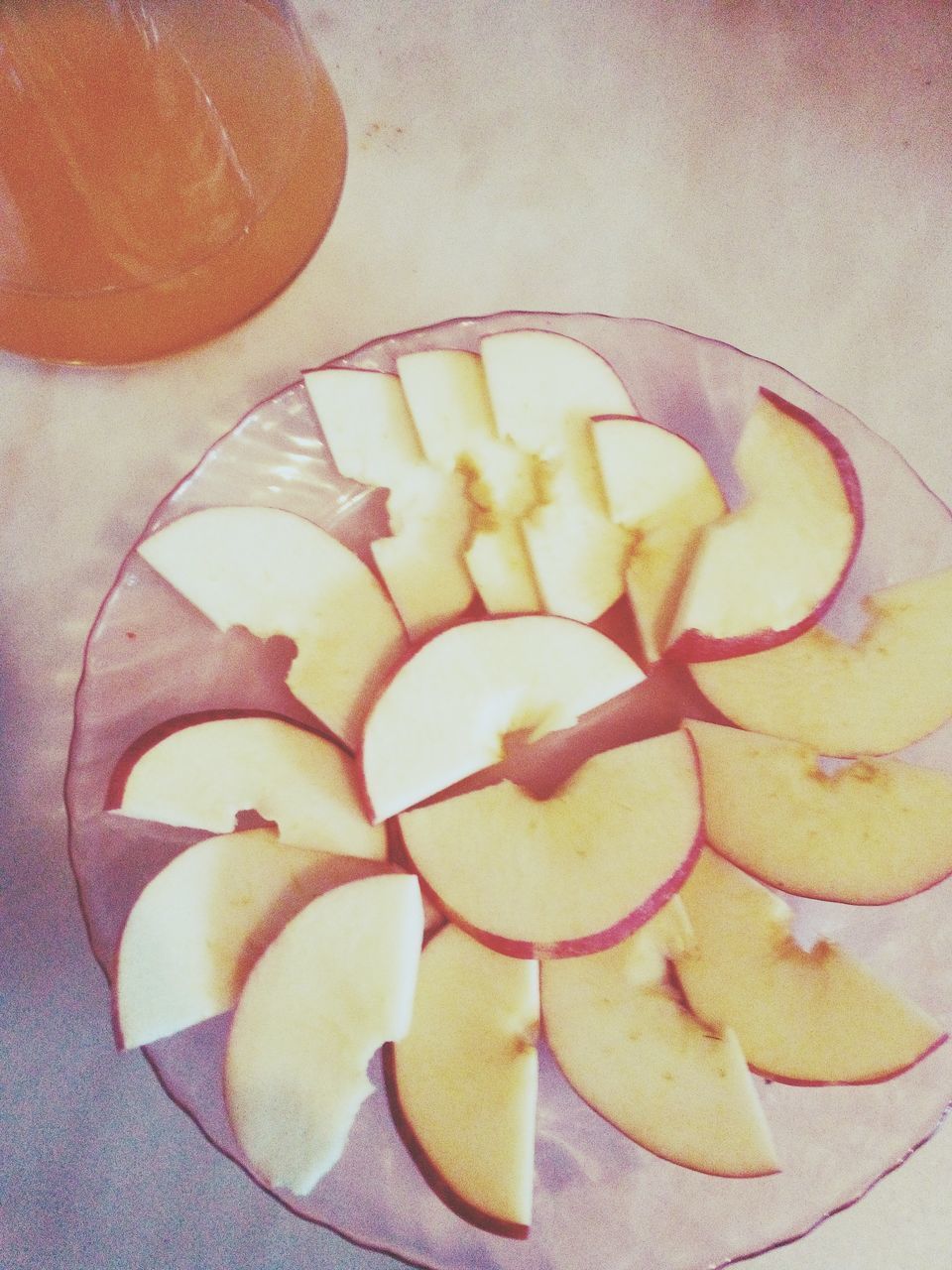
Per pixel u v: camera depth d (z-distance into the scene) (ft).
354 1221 0.82
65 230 0.82
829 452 0.93
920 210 1.07
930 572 0.95
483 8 1.10
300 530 0.92
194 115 0.80
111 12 0.75
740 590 0.91
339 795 0.89
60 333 0.91
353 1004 0.83
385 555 0.93
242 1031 0.83
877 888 0.89
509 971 0.87
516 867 0.88
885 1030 0.87
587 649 0.91
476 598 0.93
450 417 0.94
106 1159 0.88
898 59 1.11
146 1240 0.88
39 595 0.97
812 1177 0.85
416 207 1.05
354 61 1.08
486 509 0.94
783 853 0.90
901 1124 0.86
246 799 0.88
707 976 0.89
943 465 1.02
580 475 0.94
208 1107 0.83
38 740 0.95
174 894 0.86
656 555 0.93
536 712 0.92
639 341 0.96
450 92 1.08
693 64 1.10
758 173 1.08
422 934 0.88
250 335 1.02
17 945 0.91
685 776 0.90
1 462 0.99
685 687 0.96
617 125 1.08
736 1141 0.84
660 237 1.06
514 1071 0.85
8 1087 0.89
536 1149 0.86
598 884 0.87
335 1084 0.83
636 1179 0.85
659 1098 0.85
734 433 0.97
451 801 0.90
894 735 0.93
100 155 0.79
